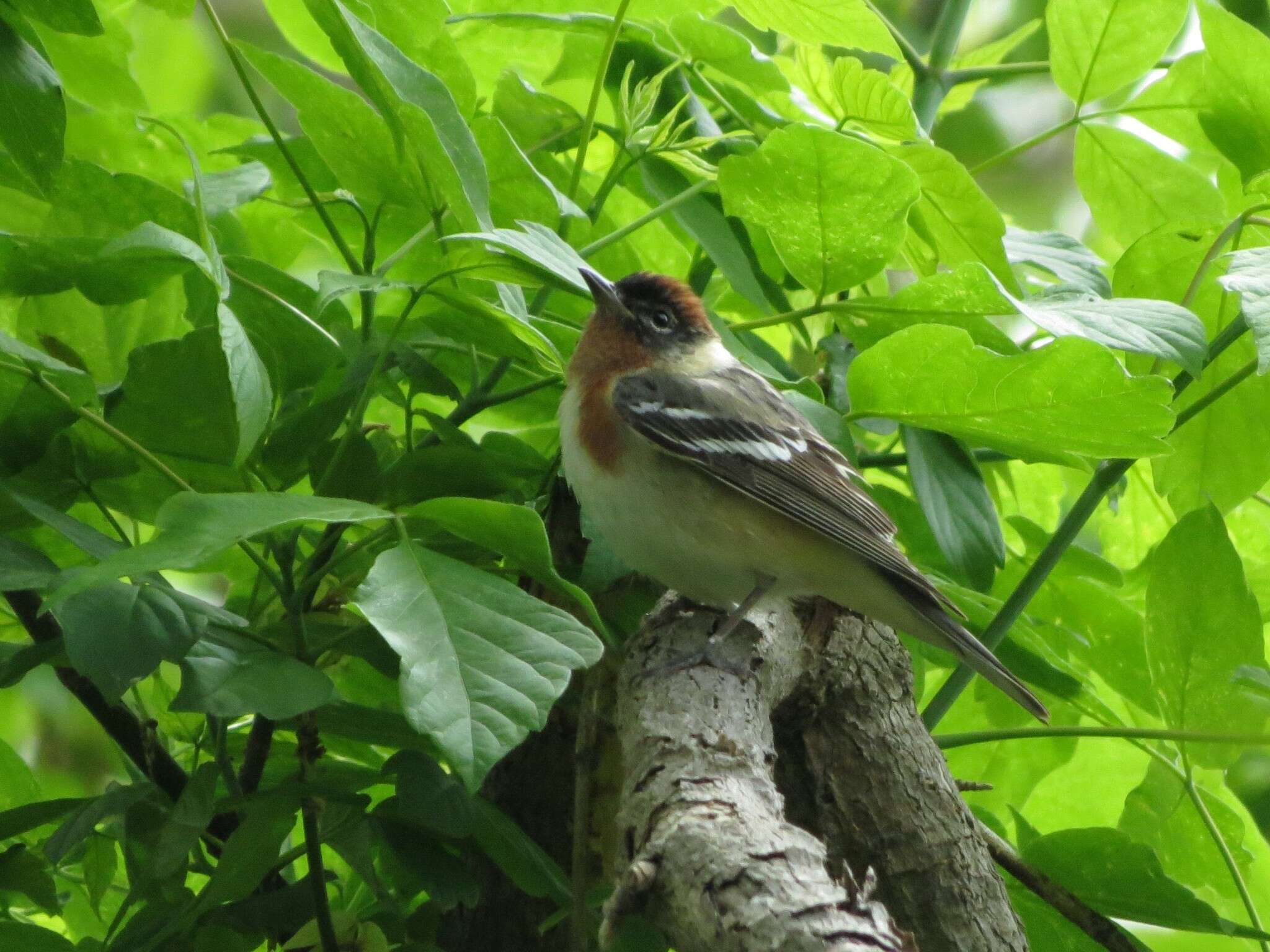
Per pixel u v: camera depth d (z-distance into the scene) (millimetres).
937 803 7465
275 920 7309
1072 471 10430
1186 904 7723
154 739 7992
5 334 6742
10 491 6359
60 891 8664
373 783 7215
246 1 15242
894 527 8727
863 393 7805
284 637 7629
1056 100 16203
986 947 7227
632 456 8336
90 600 6035
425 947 7215
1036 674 9023
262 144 9398
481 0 10242
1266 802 9180
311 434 7699
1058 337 6844
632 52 9711
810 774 7500
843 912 4305
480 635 5543
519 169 7855
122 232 8500
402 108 6848
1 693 12297
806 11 8414
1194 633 8125
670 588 8648
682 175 9211
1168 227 8766
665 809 5160
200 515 5621
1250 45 8711
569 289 7391
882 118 8672
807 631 7941
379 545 7824
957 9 10266
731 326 8633
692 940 4531
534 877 7246
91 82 9703
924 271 9398
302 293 8711
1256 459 9000
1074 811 9773
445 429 7832
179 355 7379
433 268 9516
